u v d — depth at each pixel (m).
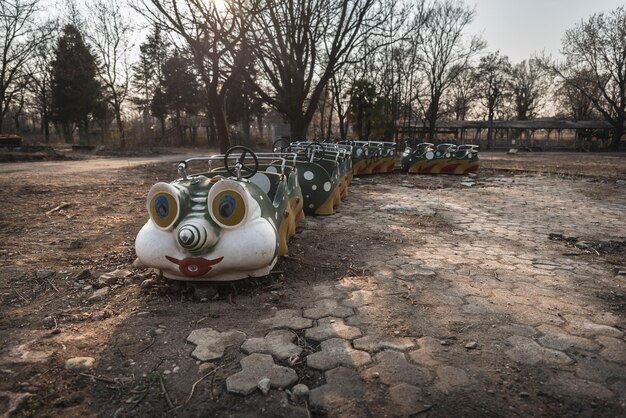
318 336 3.00
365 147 14.34
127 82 37.00
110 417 2.23
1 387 2.43
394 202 9.19
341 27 17.66
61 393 2.39
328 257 4.96
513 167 18.34
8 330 3.12
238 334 3.02
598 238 6.04
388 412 2.23
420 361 2.68
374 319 3.28
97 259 4.86
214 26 14.52
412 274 4.36
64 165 17.55
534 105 60.16
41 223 6.73
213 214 3.47
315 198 7.52
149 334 3.03
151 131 48.38
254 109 46.56
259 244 3.52
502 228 6.71
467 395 2.35
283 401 2.31
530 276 4.36
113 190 10.32
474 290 3.92
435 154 14.92
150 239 3.57
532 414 2.21
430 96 39.28
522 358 2.72
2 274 4.32
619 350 2.83
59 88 42.94
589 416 2.20
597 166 20.02
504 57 47.09
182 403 2.32
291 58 17.83
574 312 3.44
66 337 2.98
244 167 4.67
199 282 3.69
